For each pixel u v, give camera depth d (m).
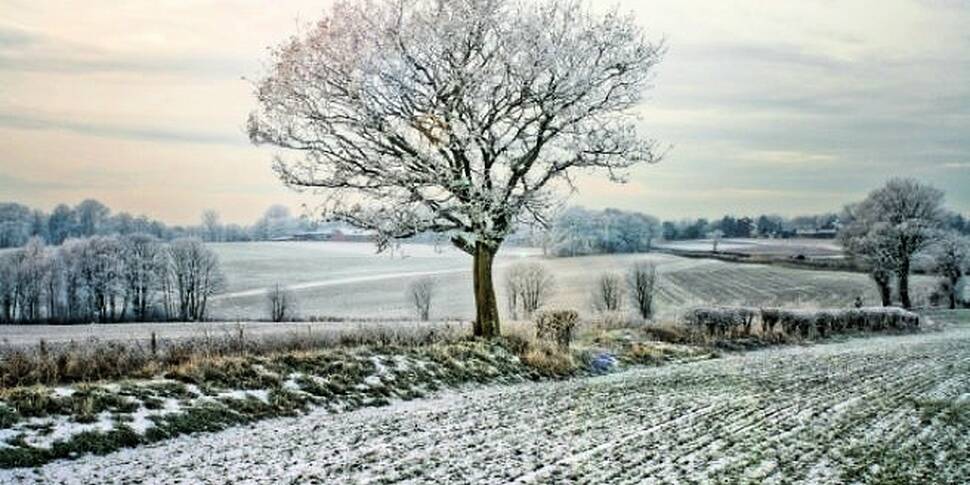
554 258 126.06
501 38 27.80
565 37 28.27
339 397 19.52
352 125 27.39
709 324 41.06
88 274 108.88
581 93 27.77
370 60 26.92
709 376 25.78
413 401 20.39
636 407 18.53
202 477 11.67
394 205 27.27
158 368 19.27
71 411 14.91
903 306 96.50
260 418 17.20
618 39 28.69
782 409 18.20
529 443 14.06
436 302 101.62
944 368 27.98
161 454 13.52
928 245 95.62
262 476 11.67
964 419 16.84
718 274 118.75
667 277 115.69
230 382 18.66
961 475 12.02
